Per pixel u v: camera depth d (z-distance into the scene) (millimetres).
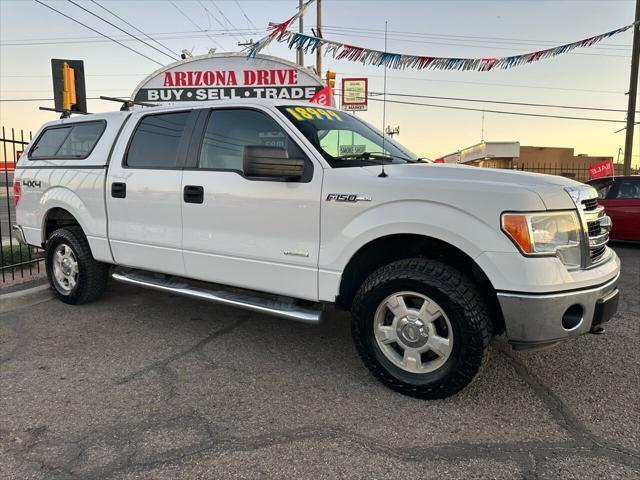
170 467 2393
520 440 2629
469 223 2795
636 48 16250
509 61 6125
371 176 3133
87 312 4887
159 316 4758
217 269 3822
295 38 6137
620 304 5273
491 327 2898
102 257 4660
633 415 2887
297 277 3410
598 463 2418
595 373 3455
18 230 5543
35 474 2342
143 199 4215
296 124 3508
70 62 6852
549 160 37812
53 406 3004
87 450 2537
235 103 3820
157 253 4191
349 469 2379
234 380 3365
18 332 4320
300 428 2750
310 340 4137
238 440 2629
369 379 3383
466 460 2449
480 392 3170
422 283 2916
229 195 3662
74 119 5070
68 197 4867
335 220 3201
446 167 3295
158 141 4238
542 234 2701
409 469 2381
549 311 2676
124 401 3068
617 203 9562
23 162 5477
